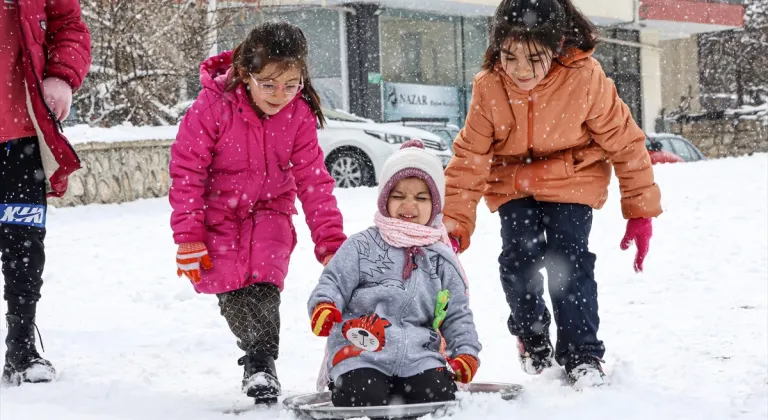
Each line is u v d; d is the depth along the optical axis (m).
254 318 3.95
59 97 4.45
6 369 4.33
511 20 4.01
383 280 3.66
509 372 4.55
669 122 35.44
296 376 4.58
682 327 5.20
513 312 4.48
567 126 4.26
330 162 15.01
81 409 3.72
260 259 4.01
